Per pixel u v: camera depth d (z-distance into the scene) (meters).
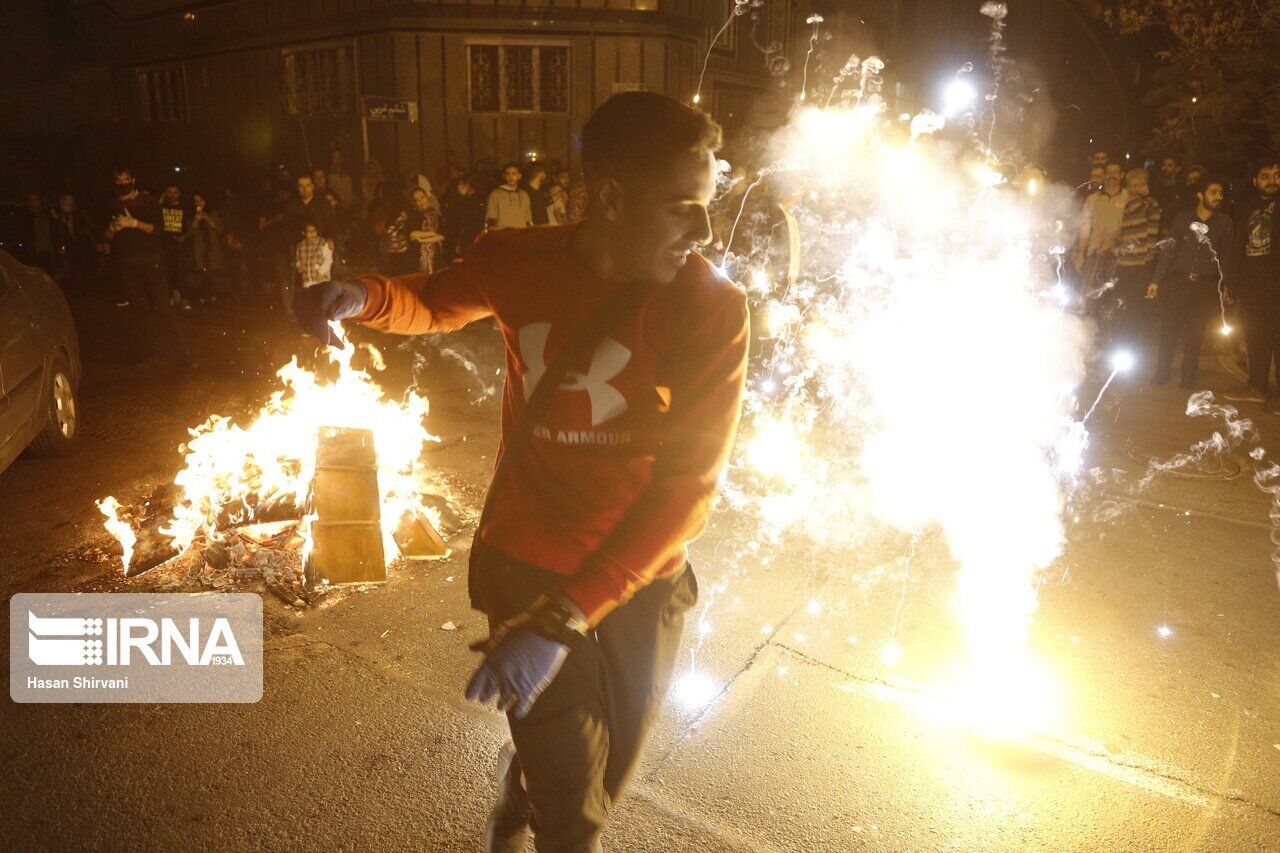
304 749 2.82
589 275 1.56
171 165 19.34
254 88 17.12
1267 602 3.93
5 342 4.77
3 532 4.44
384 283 1.80
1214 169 13.49
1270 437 6.61
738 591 3.93
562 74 14.65
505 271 1.65
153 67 19.08
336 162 13.87
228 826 2.49
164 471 5.38
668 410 1.59
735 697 3.13
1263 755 2.87
